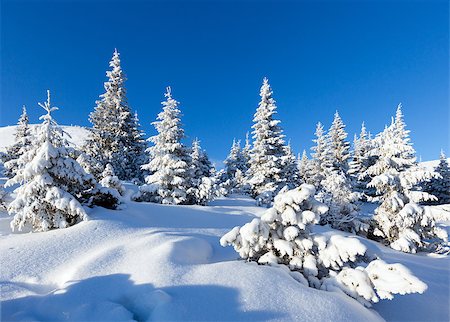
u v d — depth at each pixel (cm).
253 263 631
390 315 596
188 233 984
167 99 2219
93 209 1130
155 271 567
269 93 2927
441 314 628
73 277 587
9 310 476
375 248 670
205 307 457
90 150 2823
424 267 1056
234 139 4634
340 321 461
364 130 4334
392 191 1752
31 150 1056
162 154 2122
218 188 2061
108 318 436
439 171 4088
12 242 802
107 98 3158
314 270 603
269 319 445
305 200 681
